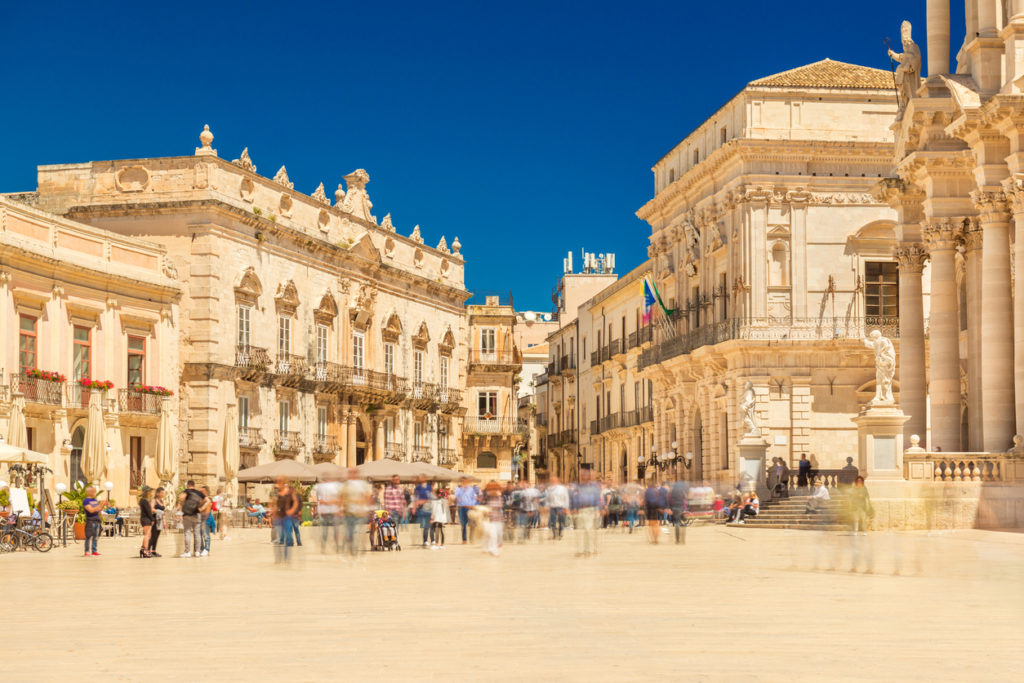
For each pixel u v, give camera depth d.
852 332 52.88
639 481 62.69
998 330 34.44
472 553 31.91
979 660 11.75
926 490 33.75
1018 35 33.78
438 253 76.31
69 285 47.16
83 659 12.19
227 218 55.34
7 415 42.75
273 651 12.63
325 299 63.56
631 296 74.44
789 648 12.57
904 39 38.59
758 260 53.16
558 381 95.69
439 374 76.12
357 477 27.89
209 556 31.48
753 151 53.19
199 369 53.81
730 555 28.62
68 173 56.44
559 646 12.82
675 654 12.20
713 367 55.75
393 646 12.95
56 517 42.16
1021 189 32.84
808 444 52.66
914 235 40.38
